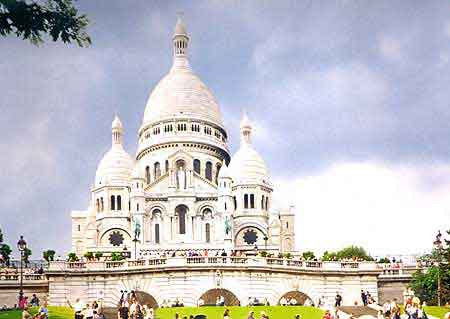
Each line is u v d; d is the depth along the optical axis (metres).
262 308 77.12
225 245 161.12
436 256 105.50
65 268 94.25
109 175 186.25
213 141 194.38
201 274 92.69
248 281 93.31
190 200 174.25
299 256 110.81
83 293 93.81
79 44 31.45
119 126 195.00
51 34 30.89
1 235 104.69
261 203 187.25
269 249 157.62
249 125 197.00
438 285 90.62
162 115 195.00
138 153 196.88
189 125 193.50
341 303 93.62
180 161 180.12
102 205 184.62
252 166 189.50
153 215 173.88
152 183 177.25
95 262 95.00
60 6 30.83
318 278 96.81
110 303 93.75
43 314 59.44
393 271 100.94
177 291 92.25
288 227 189.62
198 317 70.88
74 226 187.38
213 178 191.50
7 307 91.06
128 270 94.06
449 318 53.88
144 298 94.12
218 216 172.12
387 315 66.94
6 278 96.12
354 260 101.94
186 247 159.50
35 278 96.75
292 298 95.94
